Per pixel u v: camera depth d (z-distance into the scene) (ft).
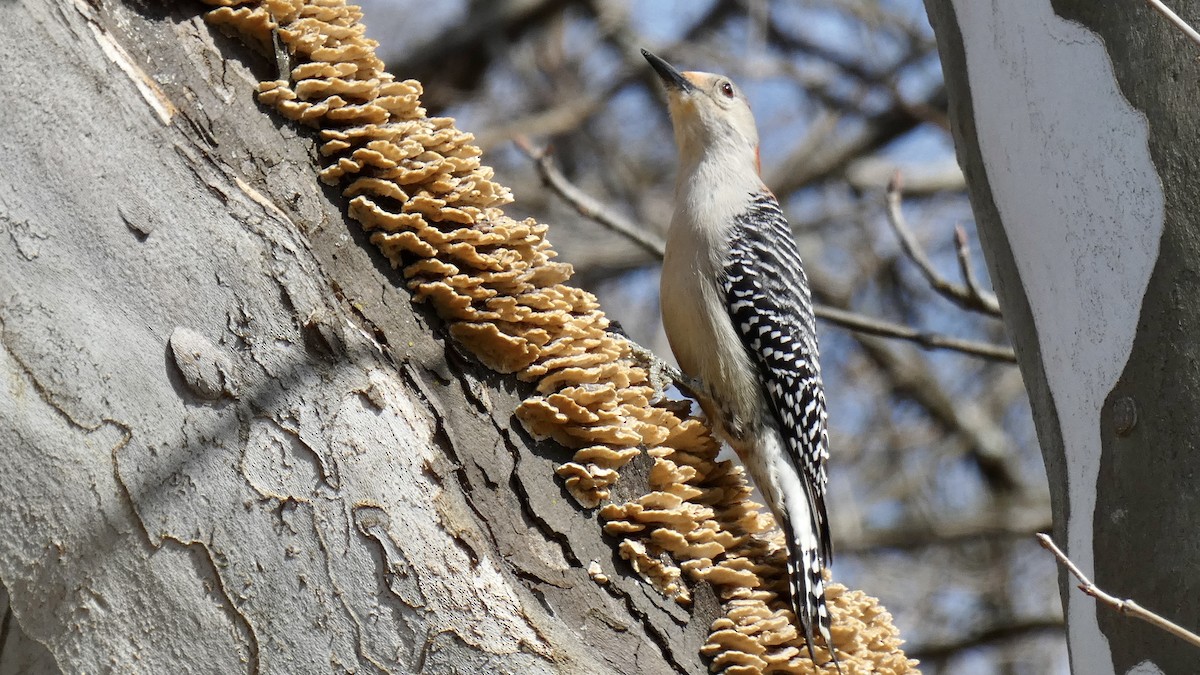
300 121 19.42
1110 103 19.65
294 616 17.85
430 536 18.12
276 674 17.90
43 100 17.26
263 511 17.75
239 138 18.71
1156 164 18.83
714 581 21.35
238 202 18.30
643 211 72.28
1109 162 19.53
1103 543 19.02
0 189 17.07
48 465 17.42
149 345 17.52
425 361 19.38
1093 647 19.21
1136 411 18.56
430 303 19.77
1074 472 20.04
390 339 19.12
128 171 17.66
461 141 20.42
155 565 17.71
